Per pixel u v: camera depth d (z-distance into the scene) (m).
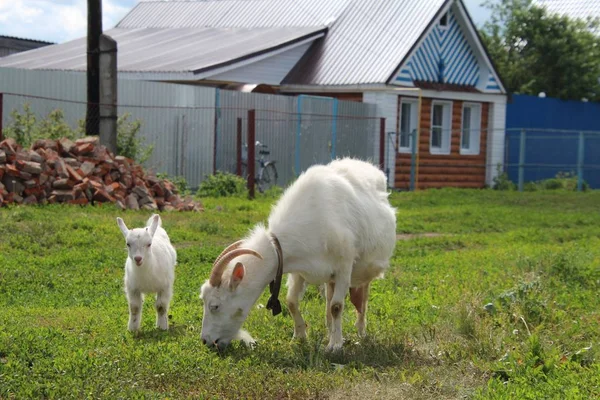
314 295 9.60
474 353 7.00
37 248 11.61
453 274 11.09
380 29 26.41
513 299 8.42
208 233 13.81
